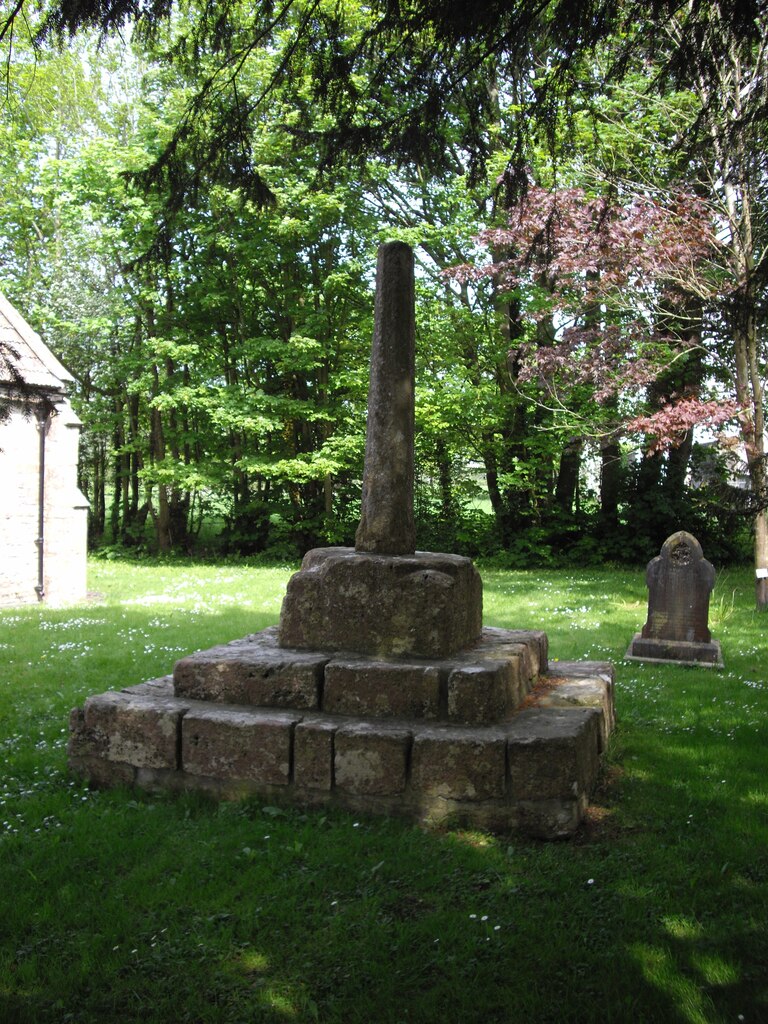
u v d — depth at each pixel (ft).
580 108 17.97
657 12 14.37
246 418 73.61
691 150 20.12
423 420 72.49
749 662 32.96
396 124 17.35
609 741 20.88
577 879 13.52
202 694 18.04
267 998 10.44
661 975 10.85
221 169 18.13
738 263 43.19
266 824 15.47
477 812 15.46
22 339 53.88
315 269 79.61
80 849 14.53
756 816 16.30
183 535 91.76
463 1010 10.16
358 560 18.51
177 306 85.10
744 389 45.65
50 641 36.01
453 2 14.16
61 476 54.03
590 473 90.33
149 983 10.75
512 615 44.65
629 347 48.03
